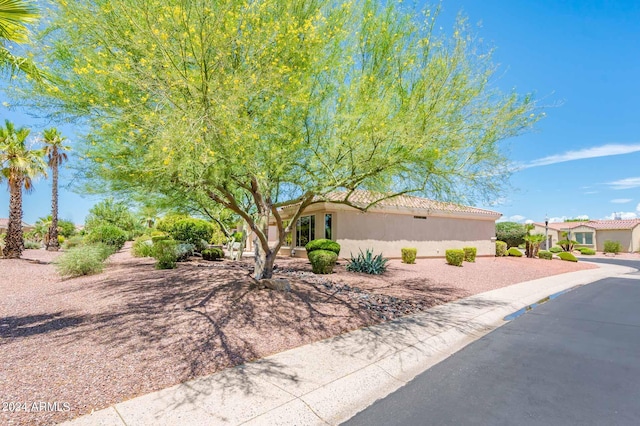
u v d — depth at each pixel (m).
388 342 5.63
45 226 43.03
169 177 5.73
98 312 6.60
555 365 4.74
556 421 3.25
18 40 5.21
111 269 12.70
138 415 3.17
